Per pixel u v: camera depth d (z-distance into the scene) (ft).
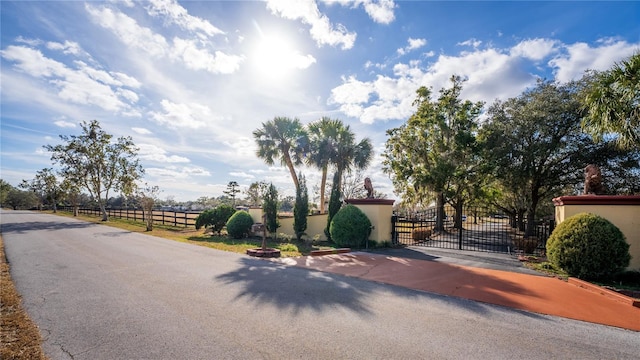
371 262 26.03
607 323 12.94
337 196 43.88
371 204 35.88
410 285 18.72
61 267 23.13
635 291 16.89
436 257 28.71
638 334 11.89
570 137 50.26
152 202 59.57
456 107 62.39
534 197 56.80
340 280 19.80
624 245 19.11
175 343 10.68
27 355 9.76
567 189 58.70
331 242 41.81
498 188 66.59
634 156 46.91
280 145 66.95
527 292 17.29
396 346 10.60
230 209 51.90
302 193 44.29
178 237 45.88
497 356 9.98
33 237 42.37
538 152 49.70
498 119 56.95
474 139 57.93
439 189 58.49
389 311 14.12
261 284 18.54
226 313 13.62
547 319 13.33
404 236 48.19
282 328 12.04
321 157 63.31
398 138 66.95
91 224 69.15
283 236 43.65
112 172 93.50
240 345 10.57
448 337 11.37
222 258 27.40
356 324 12.52
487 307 14.82
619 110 24.17
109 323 12.41
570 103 47.55
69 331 11.62
